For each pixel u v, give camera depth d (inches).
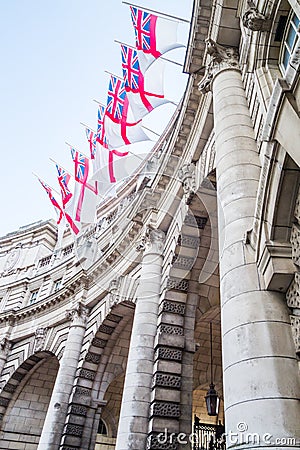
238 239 273.6
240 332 227.5
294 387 199.3
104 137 689.0
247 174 307.0
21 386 1088.8
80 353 877.2
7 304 1332.4
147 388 512.1
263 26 319.9
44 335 1054.4
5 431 1026.7
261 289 240.8
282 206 243.8
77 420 766.5
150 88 568.7
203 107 549.3
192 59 537.6
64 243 1502.2
